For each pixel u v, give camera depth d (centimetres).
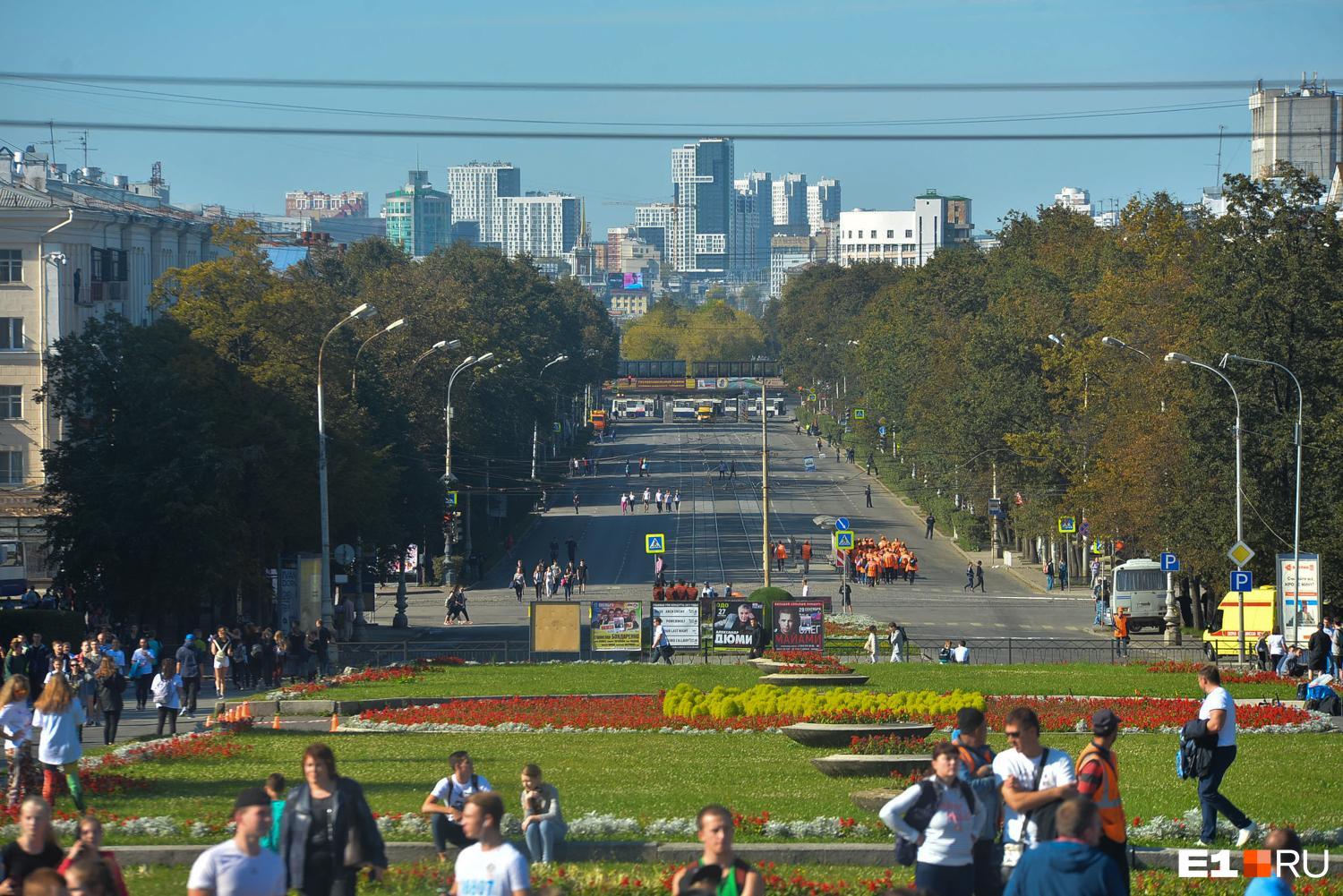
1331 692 10438
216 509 17712
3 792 7231
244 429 18838
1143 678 13450
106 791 7231
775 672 13925
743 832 6091
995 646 16212
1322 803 6994
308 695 12144
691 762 8438
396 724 10212
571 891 5162
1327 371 17600
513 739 9600
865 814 6488
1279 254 17700
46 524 18212
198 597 18000
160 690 10575
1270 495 17838
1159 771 7988
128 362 18575
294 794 4200
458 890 3762
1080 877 3462
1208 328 18525
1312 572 15800
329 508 19750
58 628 15825
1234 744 6003
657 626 16862
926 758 7725
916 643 18800
